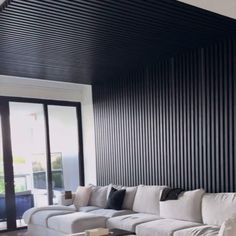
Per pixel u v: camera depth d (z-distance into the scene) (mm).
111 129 6262
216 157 4402
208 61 4539
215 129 4422
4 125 6203
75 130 7223
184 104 4863
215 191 4406
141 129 5574
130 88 5828
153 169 5340
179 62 4965
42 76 6051
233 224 2551
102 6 3178
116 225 4465
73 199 6059
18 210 6273
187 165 4793
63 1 3037
